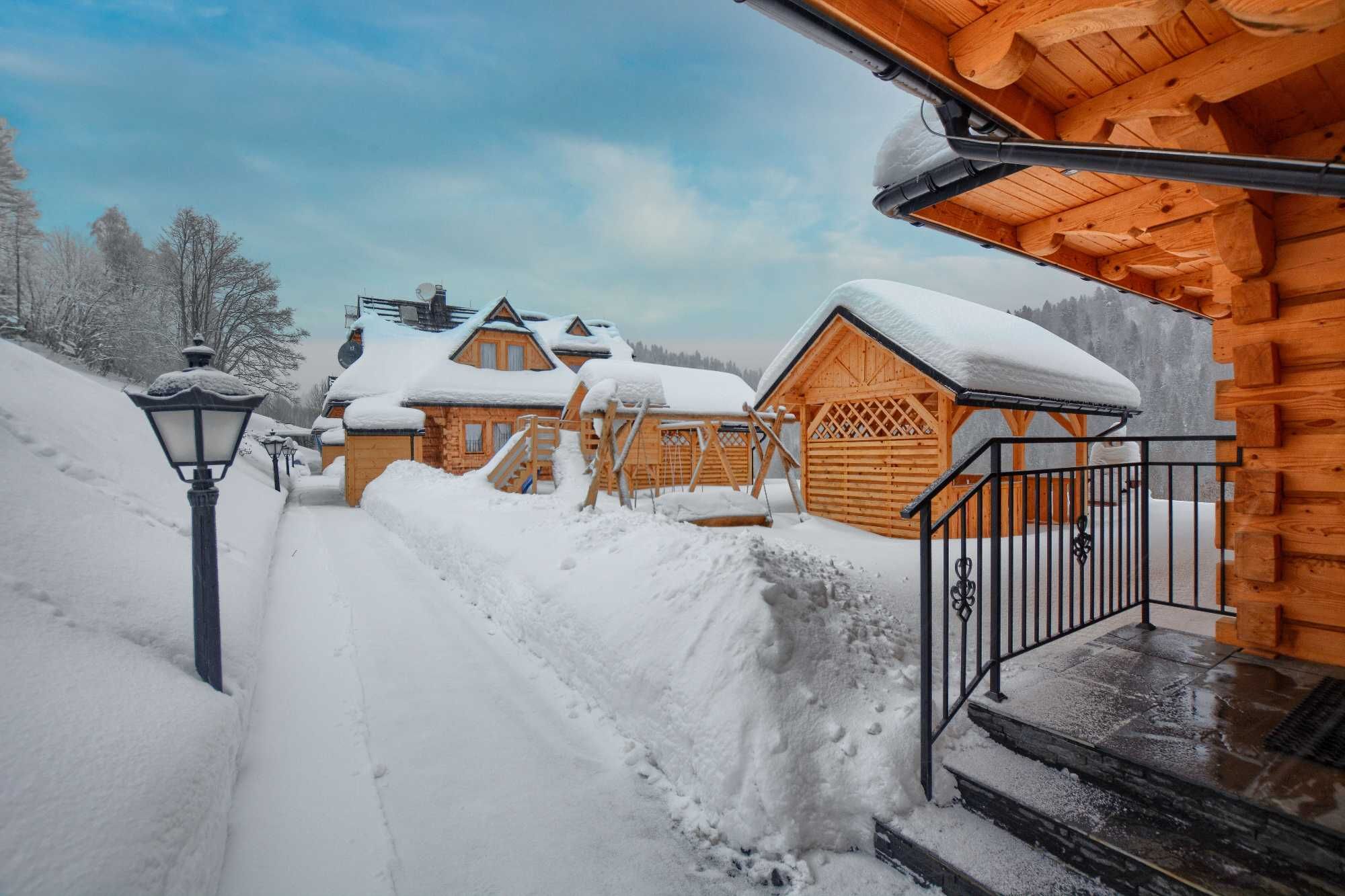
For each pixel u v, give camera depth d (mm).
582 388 12547
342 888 2293
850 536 9500
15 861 1559
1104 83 2742
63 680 2447
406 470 15055
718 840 2594
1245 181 1946
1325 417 3158
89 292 33125
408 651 4895
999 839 2303
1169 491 3881
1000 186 3854
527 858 2486
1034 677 3188
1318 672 3080
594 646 3980
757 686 2928
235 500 9320
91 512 4391
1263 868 1888
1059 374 10164
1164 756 2250
